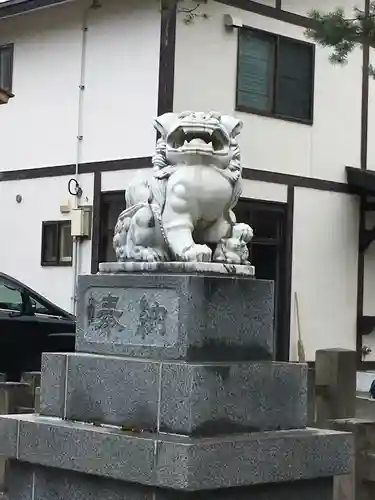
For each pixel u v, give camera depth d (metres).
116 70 15.41
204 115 5.43
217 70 15.16
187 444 4.70
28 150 16.95
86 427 5.25
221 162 5.43
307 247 16.70
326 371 8.23
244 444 4.92
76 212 15.77
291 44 16.28
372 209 17.69
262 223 16.08
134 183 5.65
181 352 5.08
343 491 7.03
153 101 14.73
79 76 16.05
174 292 5.14
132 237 5.54
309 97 16.66
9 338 12.24
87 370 5.45
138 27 15.05
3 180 17.36
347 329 17.41
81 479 5.26
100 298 5.56
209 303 5.15
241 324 5.30
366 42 10.57
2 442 5.64
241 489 5.01
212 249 5.57
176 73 14.60
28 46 16.98
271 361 5.41
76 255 15.91
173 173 5.42
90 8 15.80
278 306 16.33
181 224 5.34
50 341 12.51
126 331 5.39
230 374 5.08
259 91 15.85
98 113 15.71
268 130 15.97
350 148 17.41
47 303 12.76
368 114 17.72
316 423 7.40
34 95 16.86
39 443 5.41
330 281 17.09
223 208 5.45
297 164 16.50
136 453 4.88
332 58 10.89
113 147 15.43
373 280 17.91
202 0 14.88
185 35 14.72
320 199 16.89
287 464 5.11
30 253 16.78
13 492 5.65
